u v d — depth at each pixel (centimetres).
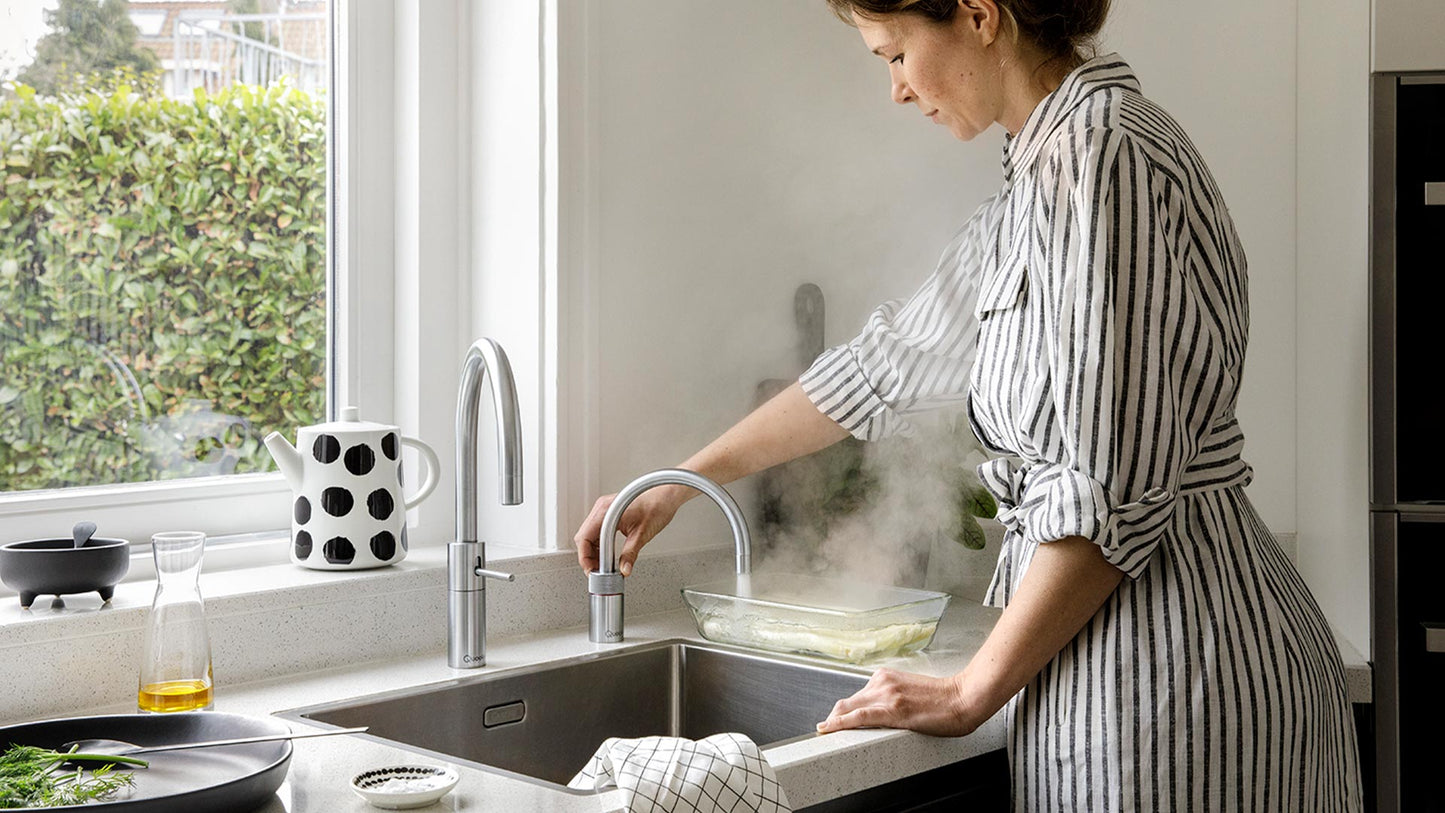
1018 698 126
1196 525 117
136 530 150
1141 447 110
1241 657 114
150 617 113
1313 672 118
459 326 178
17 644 118
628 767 103
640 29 178
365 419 172
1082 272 111
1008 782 139
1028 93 130
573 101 168
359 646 145
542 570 164
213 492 157
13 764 86
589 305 171
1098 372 110
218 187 159
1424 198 182
